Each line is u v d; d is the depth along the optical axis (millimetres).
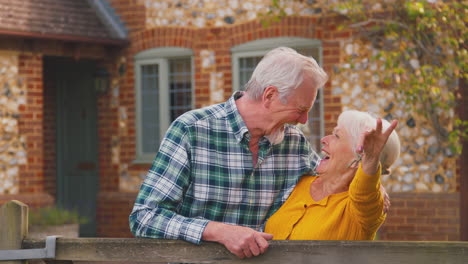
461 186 8453
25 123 9609
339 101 9031
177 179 2807
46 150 11266
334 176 2990
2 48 9453
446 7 7906
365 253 2420
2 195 9375
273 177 3027
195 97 9977
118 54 10547
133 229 2762
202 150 2873
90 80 11164
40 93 9742
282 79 2852
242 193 2949
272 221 3033
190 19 10023
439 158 8523
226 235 2551
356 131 2926
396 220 8711
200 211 2889
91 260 2723
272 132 2951
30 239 2781
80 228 11180
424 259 2361
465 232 8461
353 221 2881
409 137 8680
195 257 2623
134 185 10461
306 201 3025
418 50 8406
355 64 8938
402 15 8367
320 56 9148
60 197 11328
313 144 9219
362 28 8820
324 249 2463
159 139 10297
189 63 10148
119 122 10578
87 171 11180
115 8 10547
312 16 9195
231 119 2930
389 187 8805
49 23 9688
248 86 2975
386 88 8766
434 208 8516
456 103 8398
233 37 9742
